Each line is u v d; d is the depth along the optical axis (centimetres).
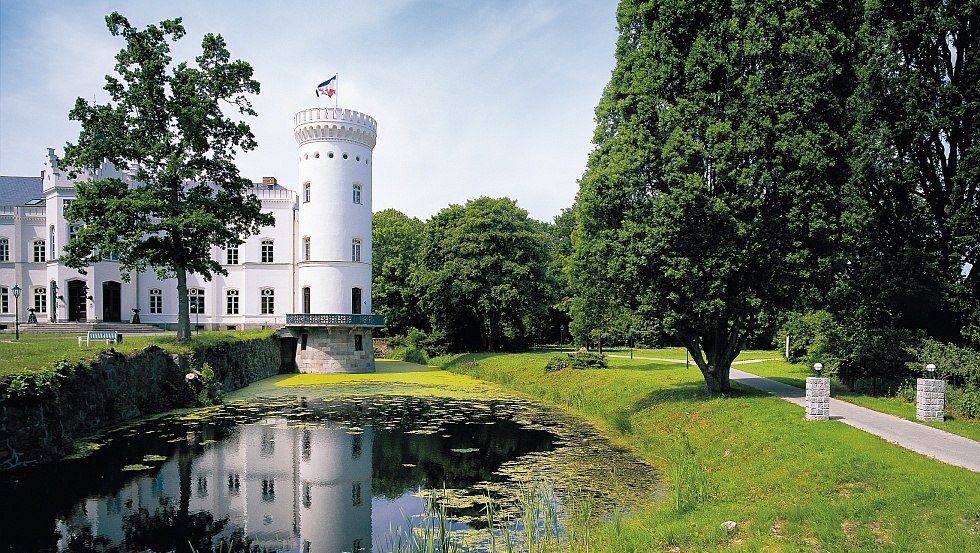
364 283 4469
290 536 1165
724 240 1752
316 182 4366
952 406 1634
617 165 1861
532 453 1773
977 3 2038
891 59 2156
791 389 2170
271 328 4638
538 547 1051
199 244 2944
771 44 1769
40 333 3725
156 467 1630
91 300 4372
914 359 1977
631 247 1808
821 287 1834
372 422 2283
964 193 2123
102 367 2048
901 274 2117
